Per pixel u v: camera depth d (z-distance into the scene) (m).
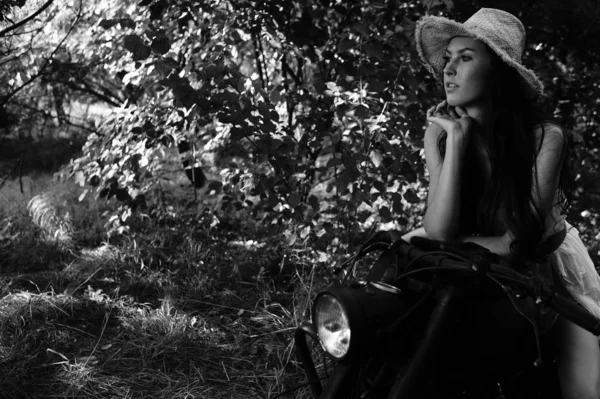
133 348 3.56
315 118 4.32
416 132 4.47
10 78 4.64
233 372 3.42
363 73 4.10
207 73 3.91
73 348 3.58
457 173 2.29
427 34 2.56
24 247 4.93
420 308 1.92
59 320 3.87
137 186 4.91
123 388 3.19
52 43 4.96
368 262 4.43
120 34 4.61
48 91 6.17
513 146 2.27
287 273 4.64
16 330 3.63
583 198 5.15
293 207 4.27
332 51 4.50
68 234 5.20
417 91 4.55
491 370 2.01
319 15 4.56
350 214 4.36
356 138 4.26
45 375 3.29
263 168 4.57
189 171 5.85
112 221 4.87
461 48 2.36
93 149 4.70
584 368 2.26
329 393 1.96
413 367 1.83
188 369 3.43
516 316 1.99
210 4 4.20
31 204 5.60
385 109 4.41
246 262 4.70
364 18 4.32
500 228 2.33
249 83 4.07
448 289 1.87
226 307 4.11
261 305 4.18
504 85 2.34
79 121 7.74
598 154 5.68
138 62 4.24
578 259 2.53
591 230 5.53
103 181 4.57
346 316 1.80
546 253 2.38
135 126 4.55
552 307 1.78
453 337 1.95
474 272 1.90
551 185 2.26
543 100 4.73
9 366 3.32
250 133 4.05
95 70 6.58
